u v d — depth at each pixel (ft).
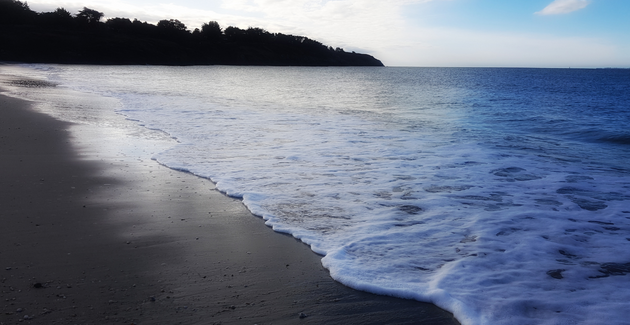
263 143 30.86
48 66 193.16
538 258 12.60
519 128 44.80
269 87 115.55
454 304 9.80
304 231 14.56
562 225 15.52
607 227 15.35
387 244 13.53
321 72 326.44
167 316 9.11
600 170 24.86
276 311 9.58
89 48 285.43
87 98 59.77
